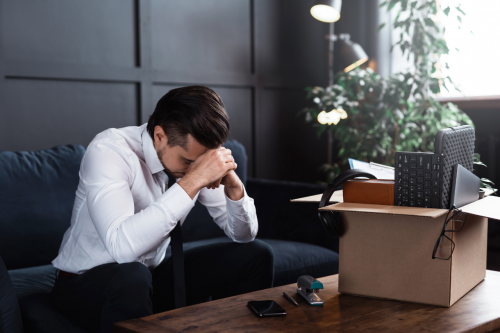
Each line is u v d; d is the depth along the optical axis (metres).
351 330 0.82
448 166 0.96
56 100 2.30
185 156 1.11
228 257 1.28
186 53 2.78
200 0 2.83
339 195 1.15
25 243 1.66
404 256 0.97
